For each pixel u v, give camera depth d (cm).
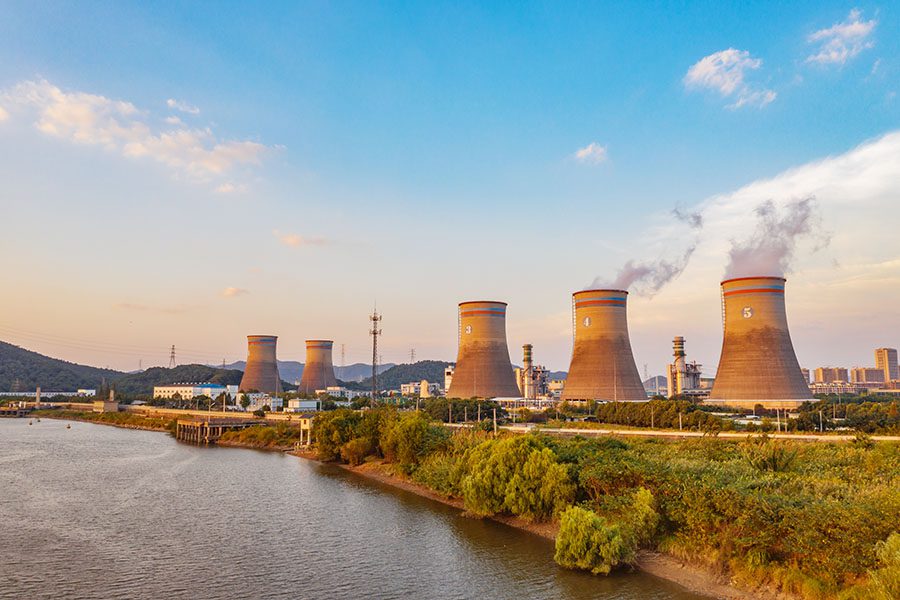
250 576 4488
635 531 4531
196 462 10544
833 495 4344
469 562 4697
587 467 5406
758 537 3903
